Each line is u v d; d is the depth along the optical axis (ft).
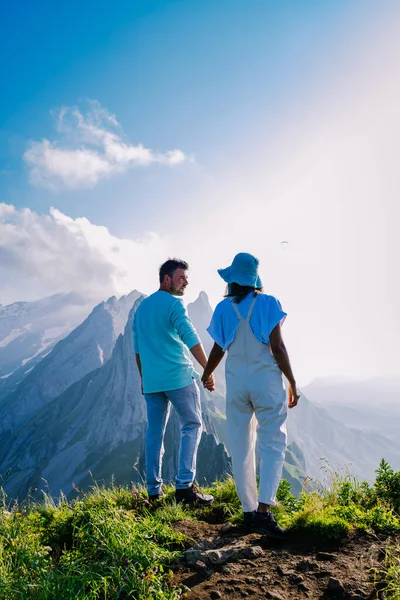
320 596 11.41
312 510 15.88
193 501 18.95
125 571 11.47
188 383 20.22
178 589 11.74
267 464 15.60
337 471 19.58
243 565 13.14
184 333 19.60
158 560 12.78
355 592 11.35
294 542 14.70
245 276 16.85
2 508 15.65
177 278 21.09
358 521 15.53
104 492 19.92
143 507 18.24
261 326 16.10
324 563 12.96
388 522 15.29
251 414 16.66
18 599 10.53
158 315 20.25
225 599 11.42
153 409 20.59
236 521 16.71
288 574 12.48
